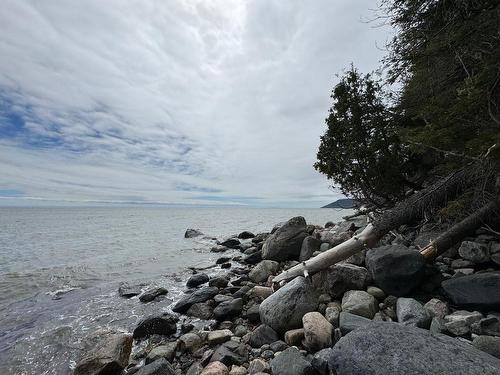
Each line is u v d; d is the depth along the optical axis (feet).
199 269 47.88
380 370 10.36
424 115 22.81
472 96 18.81
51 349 22.59
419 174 34.73
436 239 21.70
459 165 22.94
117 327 26.37
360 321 16.25
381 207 35.29
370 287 20.72
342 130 34.88
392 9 27.40
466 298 16.08
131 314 29.43
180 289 37.27
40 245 84.94
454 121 20.26
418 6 25.43
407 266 19.45
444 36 23.49
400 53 29.63
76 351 22.24
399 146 32.22
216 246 70.64
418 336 11.36
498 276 16.48
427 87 29.99
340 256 26.18
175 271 48.24
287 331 18.93
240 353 18.08
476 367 9.53
